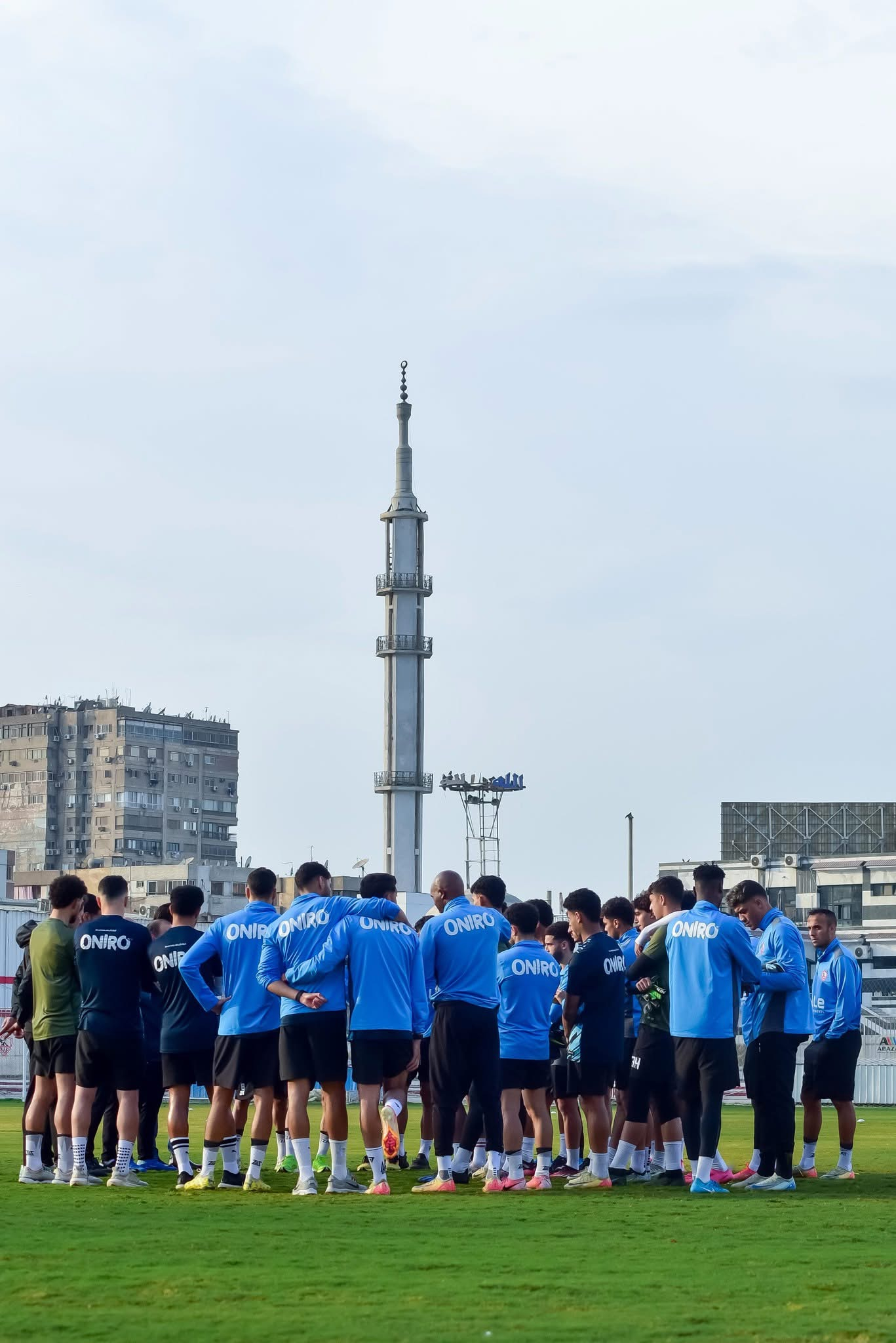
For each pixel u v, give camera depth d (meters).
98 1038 24.53
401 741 168.50
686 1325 12.91
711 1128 23.91
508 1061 24.81
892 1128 51.22
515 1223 19.48
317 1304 13.79
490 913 24.47
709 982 23.91
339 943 23.62
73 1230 18.52
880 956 153.12
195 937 25.44
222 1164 25.12
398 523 172.12
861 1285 14.98
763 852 181.62
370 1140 23.73
